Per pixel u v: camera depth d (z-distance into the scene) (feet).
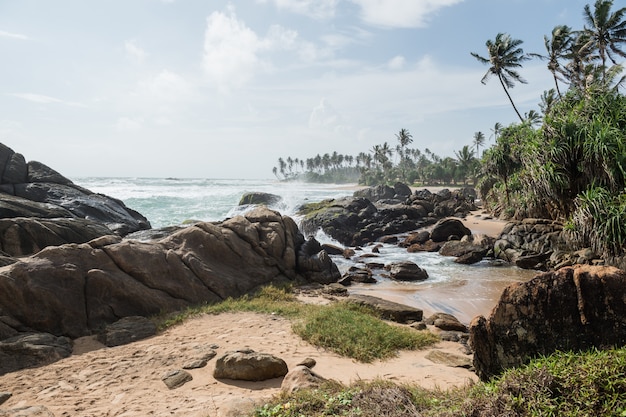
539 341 17.54
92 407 22.09
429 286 64.28
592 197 60.44
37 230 55.52
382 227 122.11
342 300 50.29
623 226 54.44
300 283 62.03
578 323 16.81
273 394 22.41
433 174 419.95
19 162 81.82
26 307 34.94
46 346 30.68
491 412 12.94
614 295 16.22
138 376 26.66
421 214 142.10
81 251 42.34
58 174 86.33
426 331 41.19
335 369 27.78
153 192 224.53
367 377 26.09
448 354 32.42
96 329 37.19
